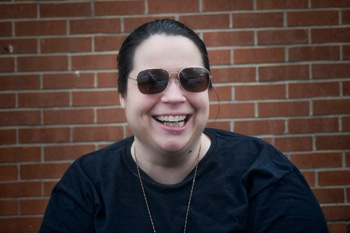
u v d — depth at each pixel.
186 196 1.29
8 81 2.32
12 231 2.32
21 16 2.33
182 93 1.23
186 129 1.25
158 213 1.28
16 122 2.33
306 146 2.32
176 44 1.24
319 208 1.29
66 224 1.33
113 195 1.31
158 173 1.37
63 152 2.34
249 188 1.31
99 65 2.33
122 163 1.41
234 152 1.39
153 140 1.27
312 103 2.32
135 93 1.27
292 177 1.32
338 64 2.32
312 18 2.32
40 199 2.33
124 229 1.26
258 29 2.32
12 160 2.33
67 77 2.33
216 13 2.31
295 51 2.32
